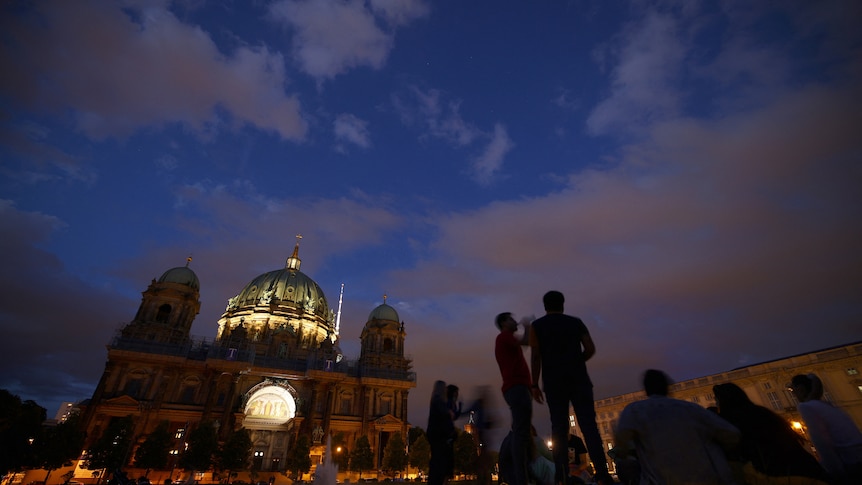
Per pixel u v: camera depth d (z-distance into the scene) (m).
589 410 5.95
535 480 8.00
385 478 78.69
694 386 69.25
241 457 67.56
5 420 49.41
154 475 65.19
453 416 9.16
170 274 93.69
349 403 92.25
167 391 76.19
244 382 83.38
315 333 111.50
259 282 120.19
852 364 52.09
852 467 5.63
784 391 57.25
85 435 65.00
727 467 4.50
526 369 6.95
